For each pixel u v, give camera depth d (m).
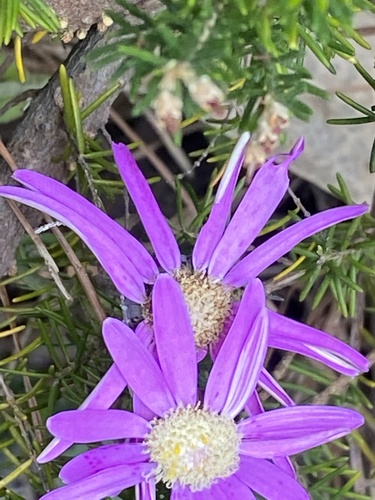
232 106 0.10
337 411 0.08
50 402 0.10
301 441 0.08
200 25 0.06
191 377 0.08
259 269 0.09
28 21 0.06
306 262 0.12
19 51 0.09
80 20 0.08
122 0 0.06
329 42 0.07
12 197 0.08
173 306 0.08
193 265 0.09
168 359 0.08
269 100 0.06
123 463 0.08
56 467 0.11
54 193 0.08
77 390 0.11
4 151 0.10
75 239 0.12
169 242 0.09
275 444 0.08
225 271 0.09
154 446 0.08
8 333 0.11
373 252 0.11
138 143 0.12
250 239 0.09
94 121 0.10
